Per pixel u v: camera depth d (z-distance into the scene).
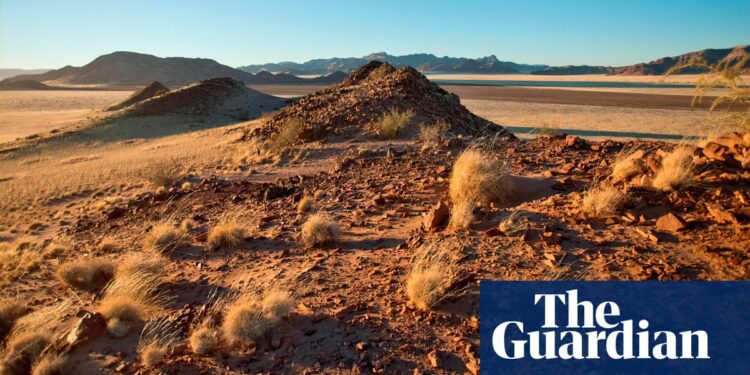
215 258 7.16
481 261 5.21
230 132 41.84
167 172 22.28
